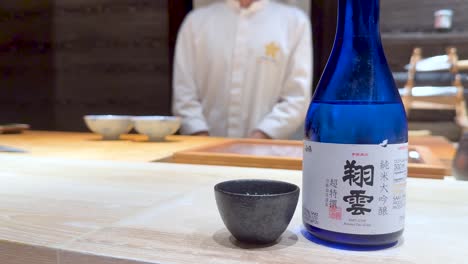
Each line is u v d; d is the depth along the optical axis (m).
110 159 0.71
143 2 2.29
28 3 2.48
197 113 1.58
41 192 0.51
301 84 1.52
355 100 0.36
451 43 1.81
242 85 1.59
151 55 2.33
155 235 0.39
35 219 0.42
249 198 0.36
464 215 0.44
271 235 0.37
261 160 0.66
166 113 2.35
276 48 1.54
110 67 2.41
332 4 1.90
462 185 0.55
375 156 0.35
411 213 0.45
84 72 2.46
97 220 0.42
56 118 2.55
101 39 2.40
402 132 0.36
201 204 0.47
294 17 1.58
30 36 2.52
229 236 0.39
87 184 0.54
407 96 1.85
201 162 0.70
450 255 0.36
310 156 0.38
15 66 2.58
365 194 0.36
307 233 0.40
